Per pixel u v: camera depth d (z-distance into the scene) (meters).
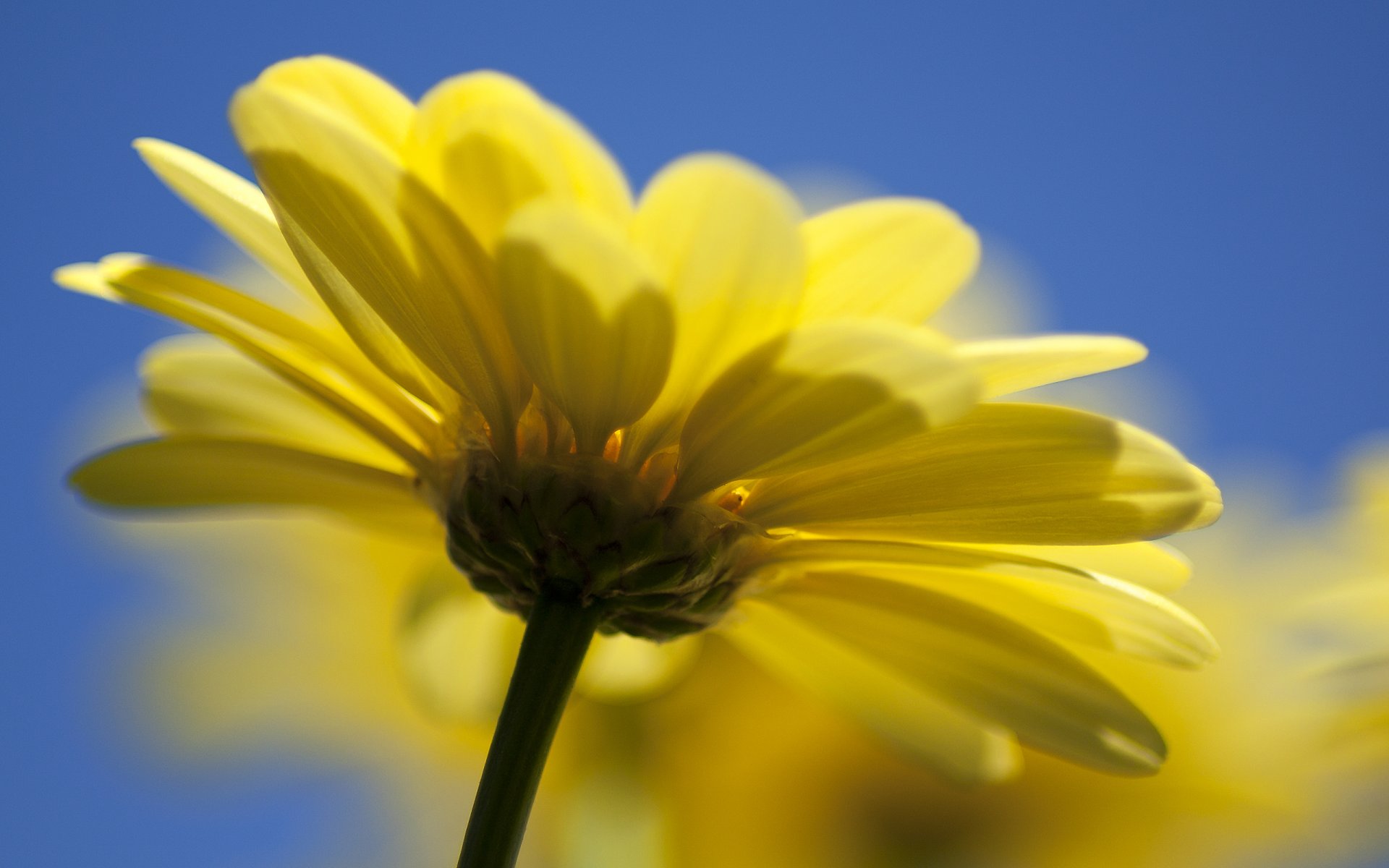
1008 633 0.19
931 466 0.18
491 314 0.18
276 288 0.21
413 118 0.17
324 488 0.19
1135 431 0.18
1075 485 0.18
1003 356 0.17
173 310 0.19
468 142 0.17
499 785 0.18
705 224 0.17
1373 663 0.25
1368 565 0.25
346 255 0.18
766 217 0.17
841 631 0.19
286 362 0.19
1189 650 0.19
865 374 0.17
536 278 0.17
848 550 0.19
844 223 0.18
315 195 0.17
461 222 0.17
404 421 0.19
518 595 0.19
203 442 0.19
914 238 0.18
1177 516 0.18
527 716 0.18
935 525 0.18
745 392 0.17
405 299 0.18
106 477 0.19
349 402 0.19
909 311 0.18
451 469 0.19
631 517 0.18
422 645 0.22
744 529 0.19
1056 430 0.18
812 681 0.20
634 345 0.17
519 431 0.18
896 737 0.20
